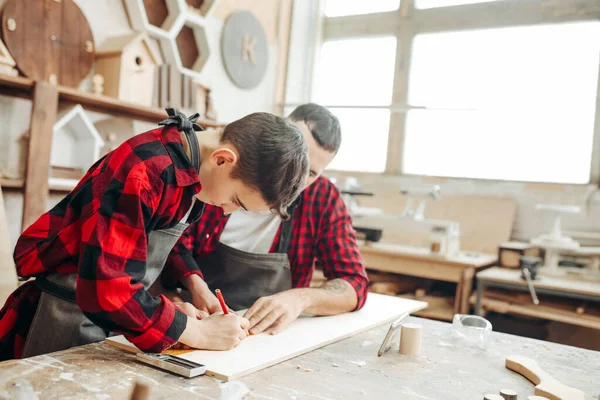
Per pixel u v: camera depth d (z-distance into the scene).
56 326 1.12
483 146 3.59
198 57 3.18
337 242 1.64
